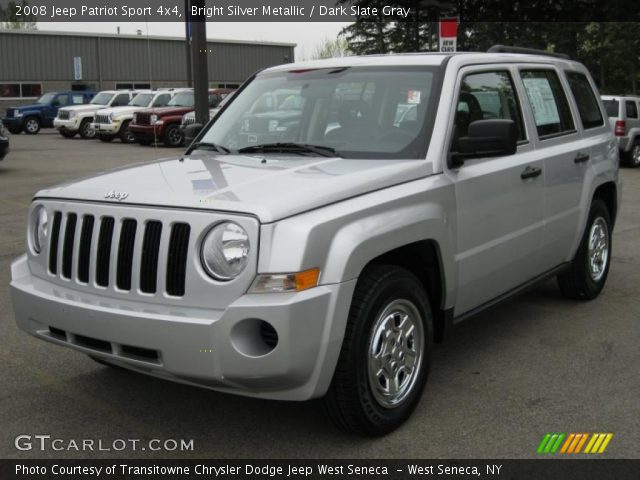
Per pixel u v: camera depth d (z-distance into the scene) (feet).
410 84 14.78
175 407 13.78
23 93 141.90
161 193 11.57
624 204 39.17
